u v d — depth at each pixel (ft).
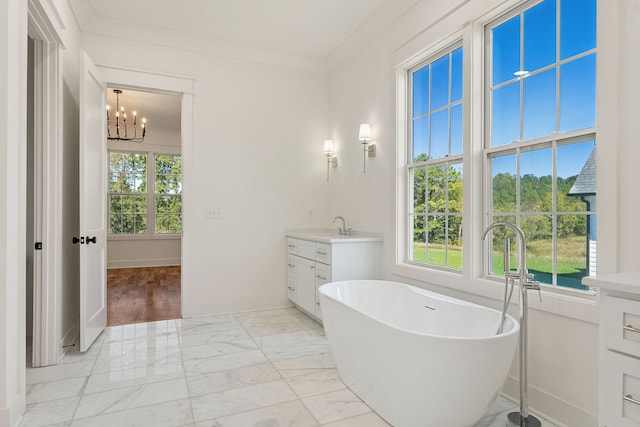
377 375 6.23
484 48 7.88
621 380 3.76
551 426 5.98
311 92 13.98
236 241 12.78
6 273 5.57
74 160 10.10
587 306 5.61
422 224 9.75
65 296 9.28
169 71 11.91
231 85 12.74
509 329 6.02
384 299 9.13
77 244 10.52
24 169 6.27
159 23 11.21
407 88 10.34
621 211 5.18
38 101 8.18
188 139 12.14
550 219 6.55
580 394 5.78
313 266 11.33
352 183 12.57
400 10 9.89
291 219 13.60
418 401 5.53
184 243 12.08
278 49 13.03
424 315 8.11
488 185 7.80
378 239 10.80
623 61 5.16
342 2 10.06
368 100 11.66
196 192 12.23
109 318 12.07
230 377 7.73
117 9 10.43
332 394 7.02
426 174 9.62
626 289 3.68
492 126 7.73
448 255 8.87
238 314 12.54
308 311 11.68
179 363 8.45
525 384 5.89
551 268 6.52
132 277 19.74
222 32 11.80
